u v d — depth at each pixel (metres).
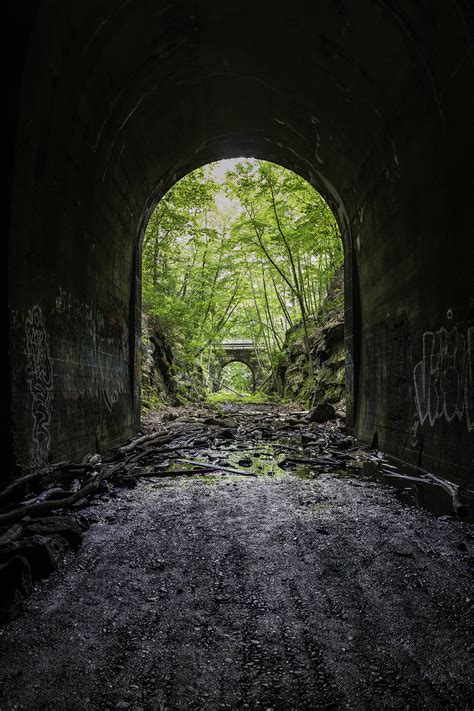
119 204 9.29
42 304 5.59
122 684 2.33
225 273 26.97
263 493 6.23
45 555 3.59
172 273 23.59
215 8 7.17
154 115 9.15
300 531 4.66
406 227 7.79
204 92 9.73
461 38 5.05
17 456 4.85
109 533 4.57
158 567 3.78
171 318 21.20
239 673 2.42
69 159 6.39
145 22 6.63
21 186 4.96
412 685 2.33
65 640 2.72
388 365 9.02
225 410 21.61
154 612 3.05
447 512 5.24
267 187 17.56
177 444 10.62
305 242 17.98
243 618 2.97
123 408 10.17
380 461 8.48
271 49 8.42
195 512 5.33
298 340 25.11
